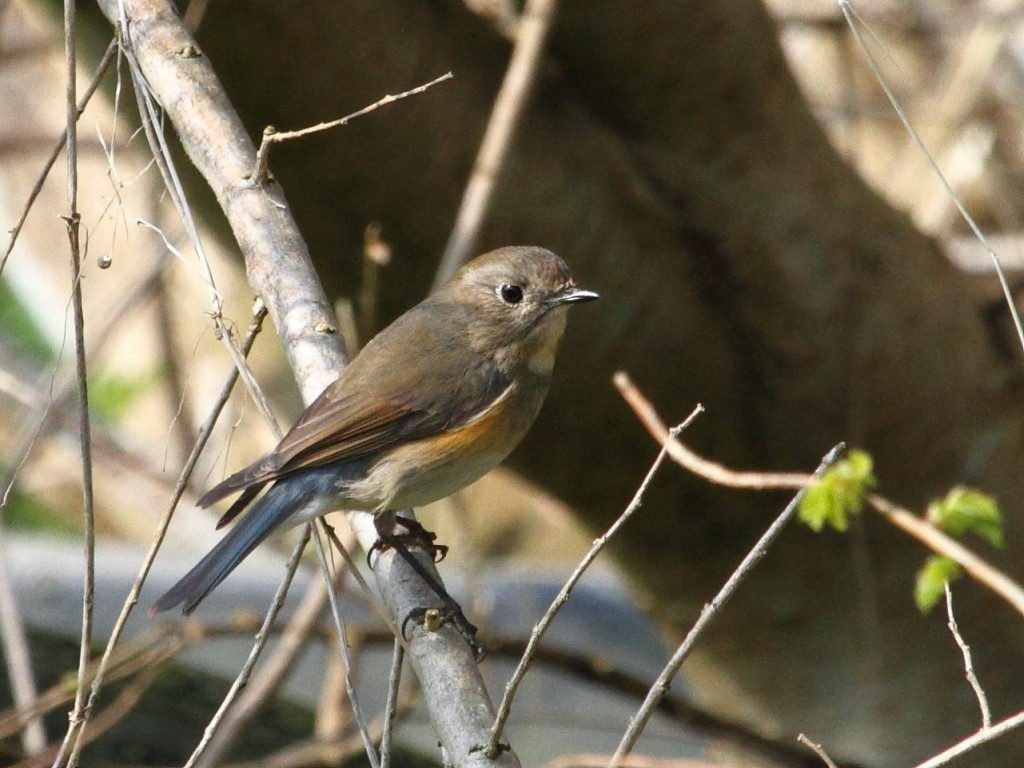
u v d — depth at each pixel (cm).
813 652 1271
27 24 1898
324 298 763
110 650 607
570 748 1291
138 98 675
